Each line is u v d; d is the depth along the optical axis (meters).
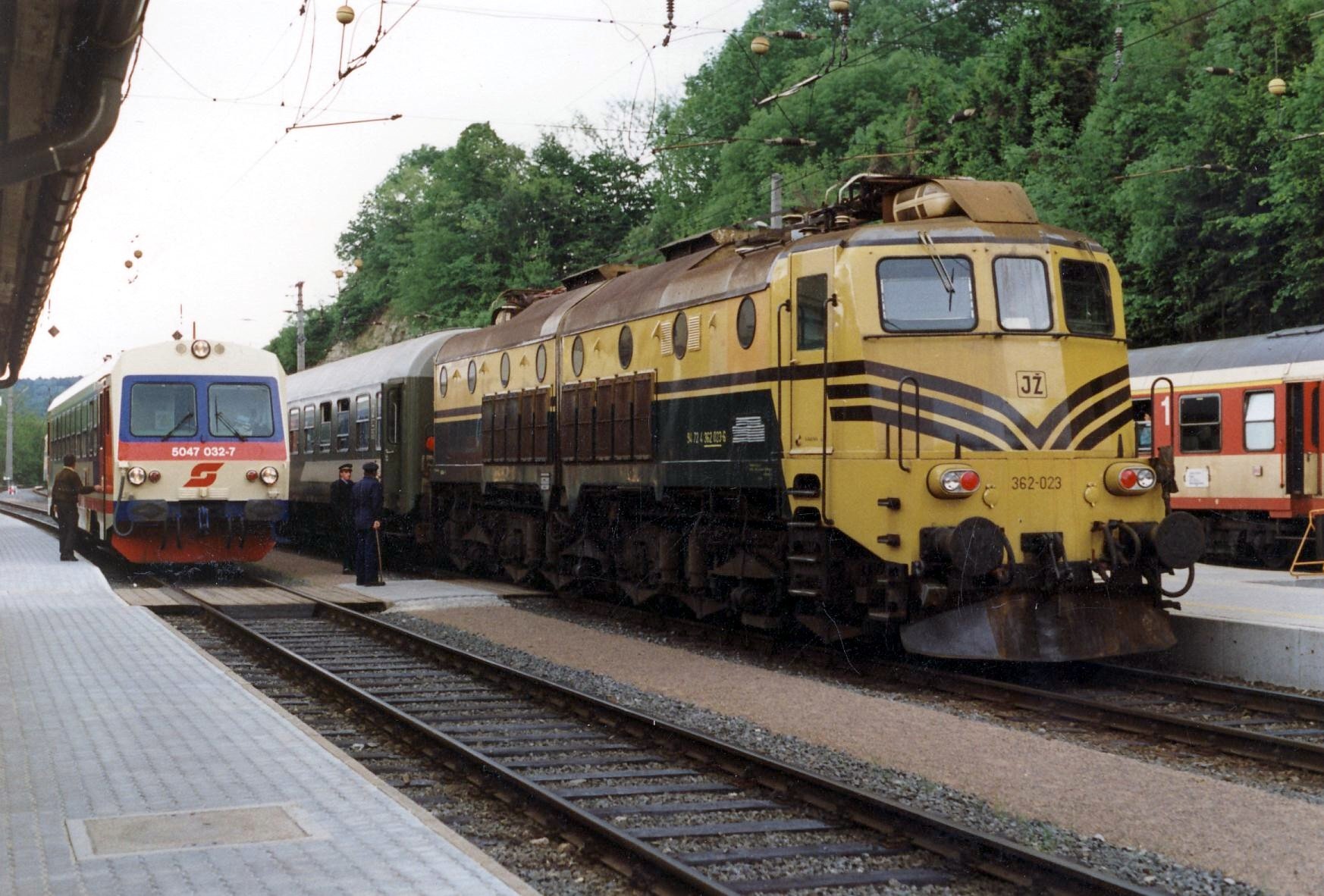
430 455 23.31
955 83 51.50
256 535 20.91
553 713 10.58
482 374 20.66
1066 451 11.69
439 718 10.41
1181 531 11.41
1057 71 41.69
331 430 27.33
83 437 24.80
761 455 12.95
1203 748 9.27
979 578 11.33
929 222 12.08
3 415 122.56
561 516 17.94
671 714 10.34
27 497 72.06
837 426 11.85
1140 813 7.30
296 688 12.00
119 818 6.33
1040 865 6.08
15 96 14.19
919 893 6.13
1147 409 25.70
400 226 79.12
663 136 57.62
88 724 8.69
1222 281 34.31
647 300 15.48
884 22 53.91
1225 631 12.10
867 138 47.12
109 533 20.50
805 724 9.76
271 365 20.78
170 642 12.73
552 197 62.31
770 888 6.15
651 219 58.06
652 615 16.14
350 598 18.11
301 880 5.36
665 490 14.98
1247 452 23.05
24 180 11.86
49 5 10.97
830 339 11.98
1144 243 34.78
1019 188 12.52
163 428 20.00
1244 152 33.66
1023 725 10.18
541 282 59.41
